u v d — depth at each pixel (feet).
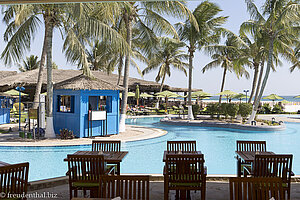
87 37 50.08
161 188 19.83
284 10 54.54
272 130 59.26
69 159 15.80
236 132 57.57
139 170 27.30
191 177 15.87
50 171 26.71
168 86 124.57
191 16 49.67
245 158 17.57
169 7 48.01
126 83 51.11
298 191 19.21
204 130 60.80
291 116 102.17
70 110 45.73
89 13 45.44
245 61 75.97
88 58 118.01
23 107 83.97
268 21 59.47
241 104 73.15
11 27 49.83
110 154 18.81
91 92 44.52
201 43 79.77
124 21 53.06
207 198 18.04
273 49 66.54
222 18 72.84
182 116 88.38
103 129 45.85
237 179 10.18
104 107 48.34
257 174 15.57
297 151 37.88
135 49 91.50
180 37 75.77
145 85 113.19
